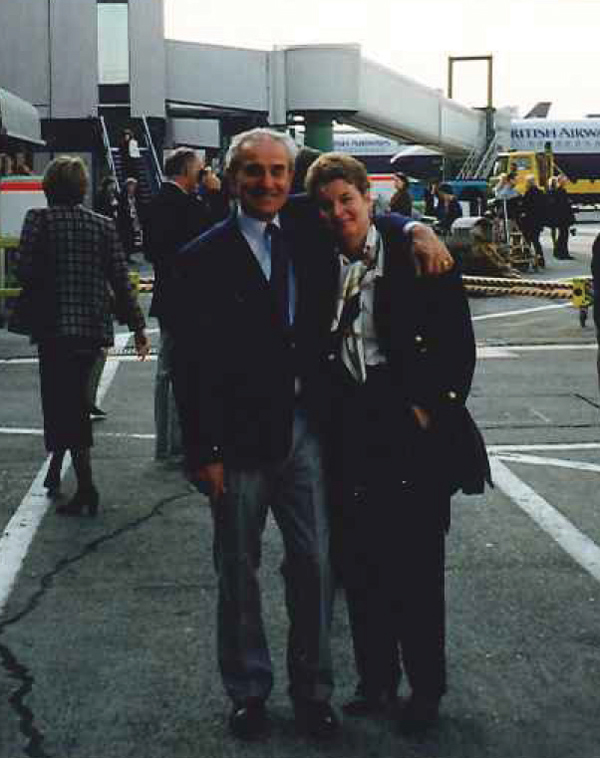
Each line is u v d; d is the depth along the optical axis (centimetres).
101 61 3903
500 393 1112
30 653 477
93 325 662
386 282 389
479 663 464
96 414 999
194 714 420
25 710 423
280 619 512
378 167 6975
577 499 720
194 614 521
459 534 643
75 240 656
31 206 1736
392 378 393
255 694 404
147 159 3631
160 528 658
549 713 419
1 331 1661
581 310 1631
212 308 386
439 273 386
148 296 2084
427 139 5147
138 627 505
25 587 559
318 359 395
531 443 888
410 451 393
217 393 389
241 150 381
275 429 389
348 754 389
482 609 525
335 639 488
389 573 401
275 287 387
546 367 1282
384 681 418
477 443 399
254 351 387
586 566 586
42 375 677
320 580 404
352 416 394
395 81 4747
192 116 4416
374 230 395
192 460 391
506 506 702
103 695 436
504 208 2767
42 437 923
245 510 398
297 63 4238
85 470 683
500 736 401
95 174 3981
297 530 404
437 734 403
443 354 388
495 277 2408
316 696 404
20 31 3862
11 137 2159
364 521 398
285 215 396
